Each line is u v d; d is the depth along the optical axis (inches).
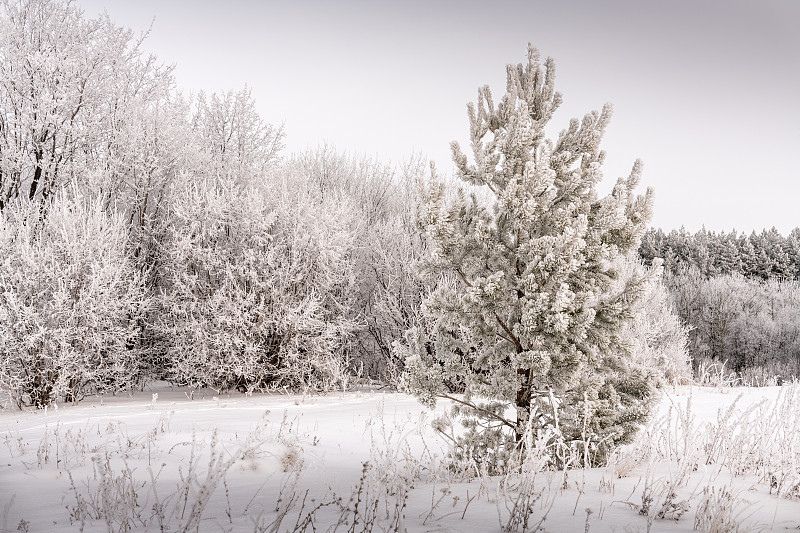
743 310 1840.6
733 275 2149.4
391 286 589.6
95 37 618.5
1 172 546.6
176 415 335.9
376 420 309.6
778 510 126.7
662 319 692.1
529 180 192.9
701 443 194.2
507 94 221.1
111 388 495.8
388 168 838.5
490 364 212.2
